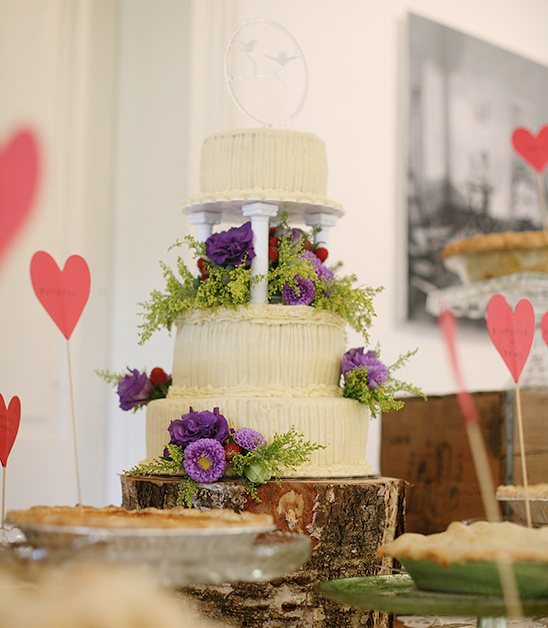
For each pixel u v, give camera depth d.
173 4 2.25
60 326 0.99
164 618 0.58
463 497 1.71
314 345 1.35
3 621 0.57
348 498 1.23
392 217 2.63
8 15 2.20
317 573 1.20
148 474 1.32
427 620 1.41
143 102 2.33
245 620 1.18
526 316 1.13
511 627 1.24
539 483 1.68
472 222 2.83
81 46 2.33
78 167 2.32
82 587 0.59
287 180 1.38
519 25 3.09
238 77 1.60
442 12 2.83
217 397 1.30
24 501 2.17
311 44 2.44
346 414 1.34
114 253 2.37
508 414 1.64
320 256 1.45
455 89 2.82
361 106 2.56
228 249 1.33
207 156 1.43
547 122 3.12
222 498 1.21
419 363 2.67
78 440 2.27
